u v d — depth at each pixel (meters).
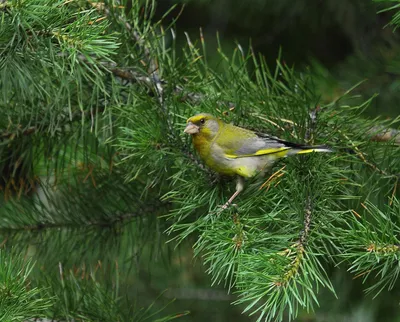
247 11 16.30
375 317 12.95
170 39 16.78
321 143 9.46
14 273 8.51
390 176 9.54
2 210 11.49
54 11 8.46
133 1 10.24
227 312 15.23
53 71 9.68
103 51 8.48
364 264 7.92
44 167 11.75
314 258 7.70
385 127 9.77
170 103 9.80
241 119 9.84
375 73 13.70
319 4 15.66
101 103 10.38
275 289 7.21
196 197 9.01
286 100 9.95
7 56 8.72
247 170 8.98
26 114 10.70
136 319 10.01
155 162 9.41
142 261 14.59
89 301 9.94
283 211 8.30
